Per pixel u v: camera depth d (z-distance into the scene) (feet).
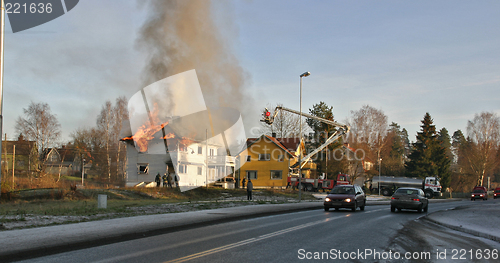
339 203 70.85
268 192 127.03
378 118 219.20
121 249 28.63
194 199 97.45
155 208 60.95
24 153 185.37
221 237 35.12
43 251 27.20
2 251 25.31
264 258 25.40
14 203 69.51
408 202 70.59
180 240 33.22
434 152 232.32
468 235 40.78
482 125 223.92
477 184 232.12
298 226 44.55
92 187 116.98
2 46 37.73
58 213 49.21
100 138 193.77
